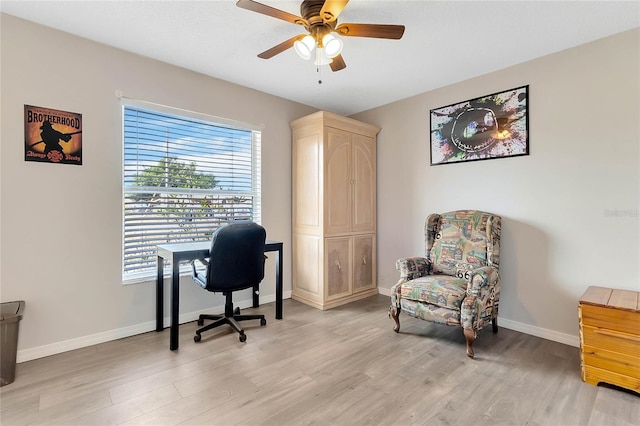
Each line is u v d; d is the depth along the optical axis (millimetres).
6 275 2174
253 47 2576
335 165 3555
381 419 1635
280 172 3736
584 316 1988
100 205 2539
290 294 3830
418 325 2949
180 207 3033
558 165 2604
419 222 3584
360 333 2754
